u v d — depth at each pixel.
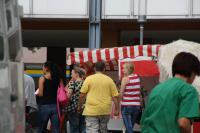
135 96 14.66
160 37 28.09
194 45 13.97
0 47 5.07
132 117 14.77
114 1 22.45
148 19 22.27
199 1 22.05
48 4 22.59
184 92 5.63
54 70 12.58
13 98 5.39
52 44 33.75
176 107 5.64
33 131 7.39
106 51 15.55
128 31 25.09
